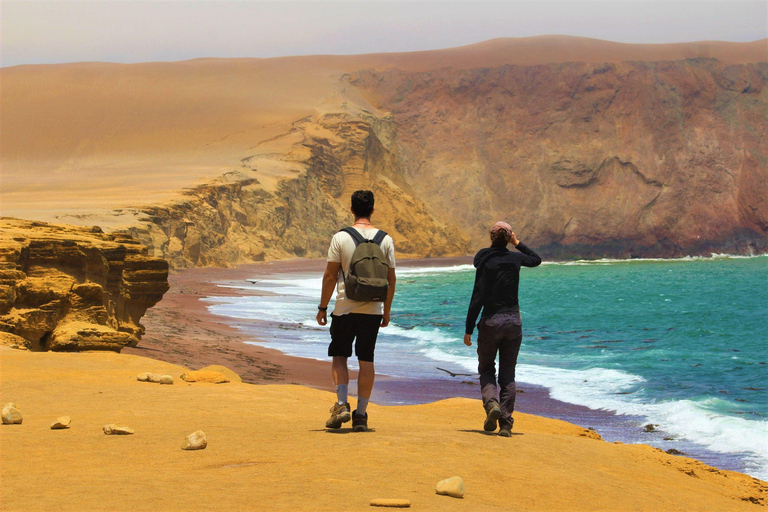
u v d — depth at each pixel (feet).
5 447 14.84
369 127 411.34
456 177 474.90
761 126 479.82
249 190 303.89
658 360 75.05
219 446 15.01
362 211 17.85
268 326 91.66
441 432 18.79
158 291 55.83
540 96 493.77
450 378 57.88
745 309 141.79
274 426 18.53
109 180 302.25
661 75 488.02
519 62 526.16
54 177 335.47
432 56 556.10
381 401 47.83
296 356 66.18
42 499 10.04
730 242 458.09
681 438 39.75
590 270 324.80
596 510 12.51
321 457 13.89
